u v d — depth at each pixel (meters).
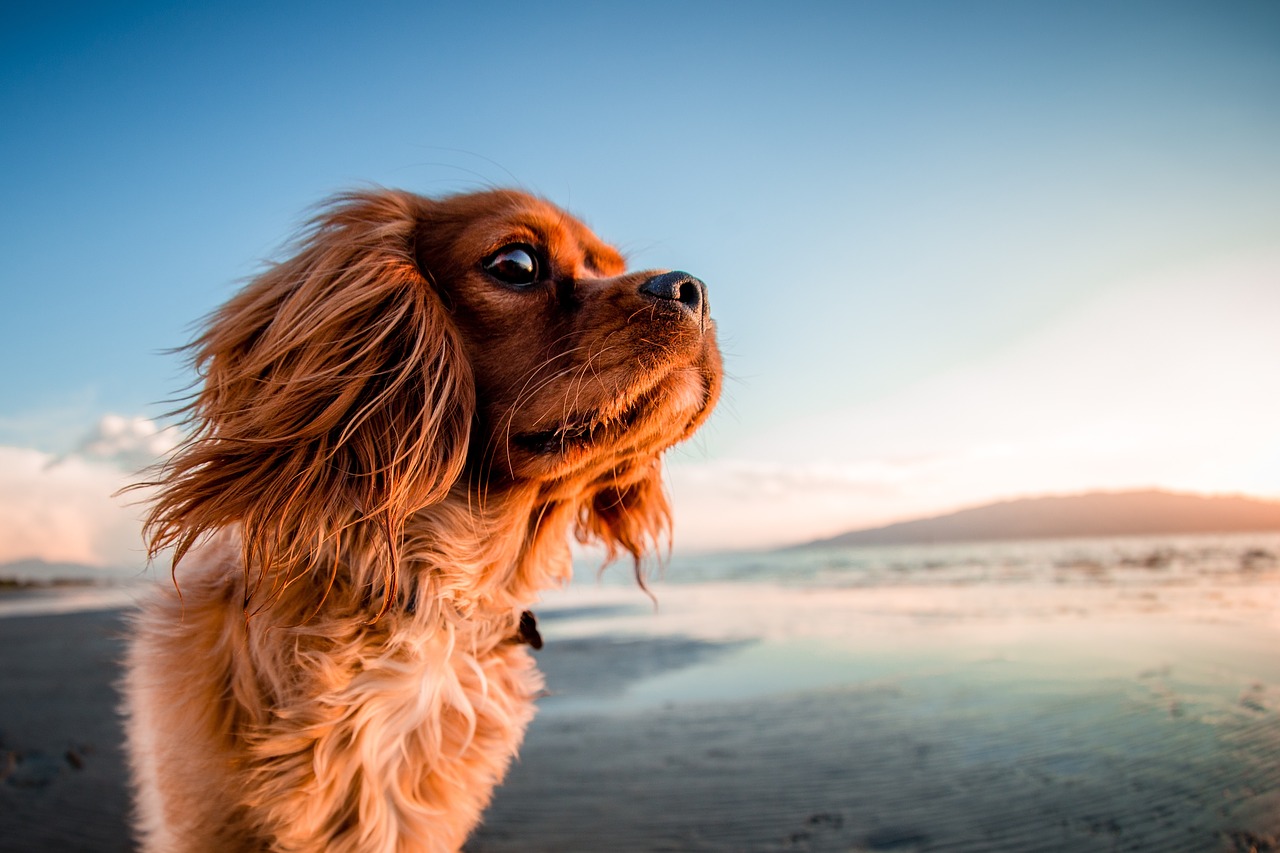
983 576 4.16
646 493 0.54
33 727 1.09
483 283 0.39
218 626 0.37
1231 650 1.29
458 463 0.37
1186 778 0.69
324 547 0.36
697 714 1.03
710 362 0.39
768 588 3.86
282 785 0.35
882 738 0.87
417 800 0.38
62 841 0.69
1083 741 0.81
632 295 0.38
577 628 2.19
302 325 0.37
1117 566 4.52
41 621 2.97
